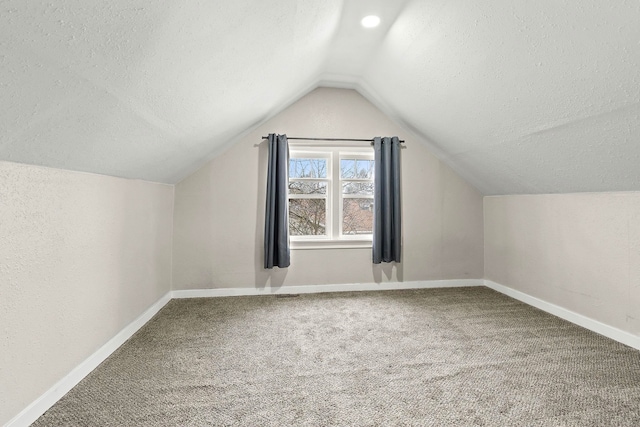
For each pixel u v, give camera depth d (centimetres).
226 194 319
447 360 187
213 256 317
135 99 128
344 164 350
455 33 173
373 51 244
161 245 281
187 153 244
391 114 328
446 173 352
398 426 131
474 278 356
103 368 177
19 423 125
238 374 171
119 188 205
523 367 179
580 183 227
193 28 112
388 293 329
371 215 354
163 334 224
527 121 195
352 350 200
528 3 130
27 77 84
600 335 223
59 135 120
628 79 130
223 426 130
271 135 312
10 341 122
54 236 145
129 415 137
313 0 153
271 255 312
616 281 215
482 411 140
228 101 198
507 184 301
